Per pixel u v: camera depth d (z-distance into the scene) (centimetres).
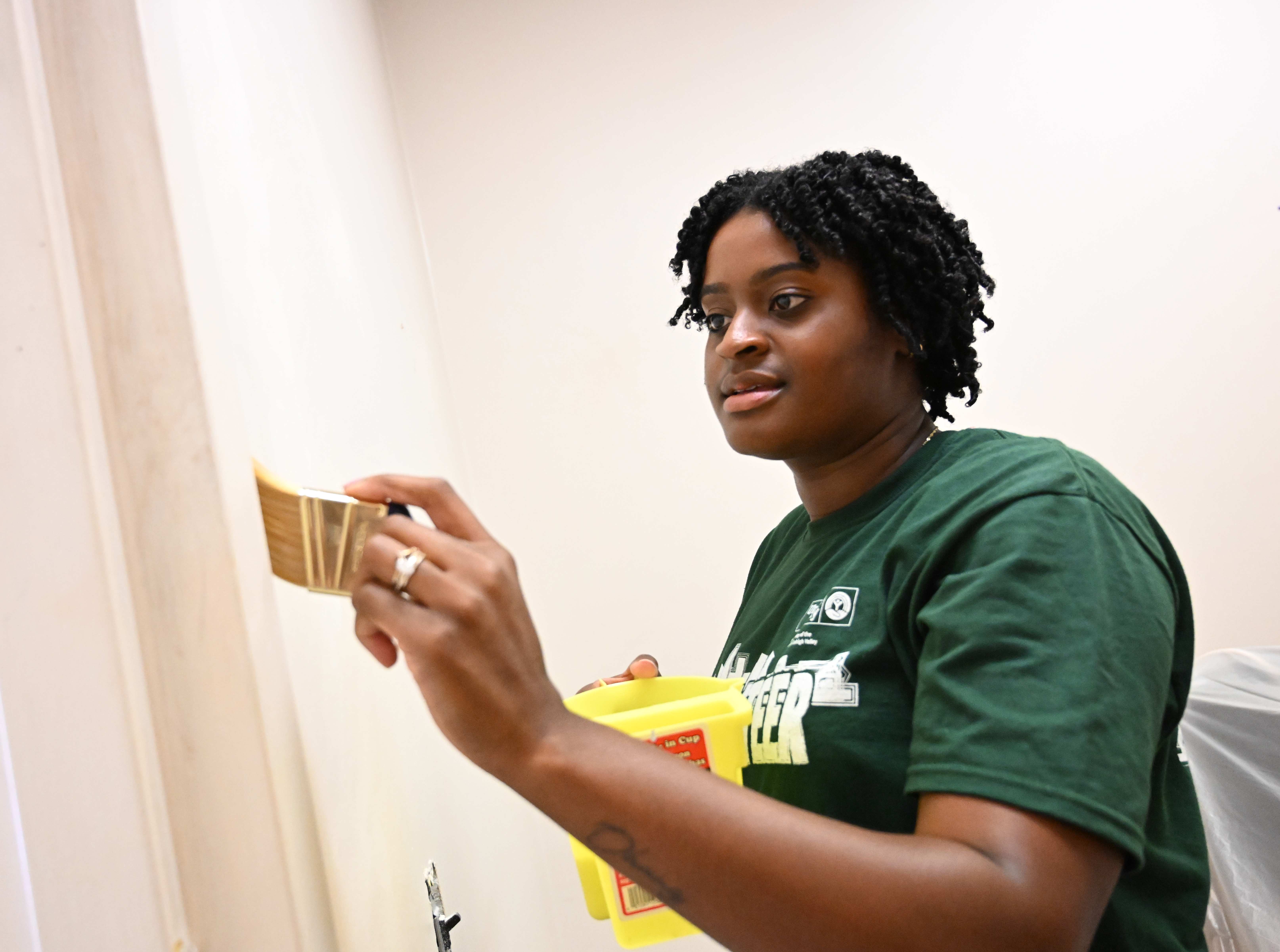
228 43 78
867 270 71
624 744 46
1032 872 44
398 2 192
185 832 52
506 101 191
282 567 54
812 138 187
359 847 73
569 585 187
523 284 189
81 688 50
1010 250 183
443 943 87
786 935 43
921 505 63
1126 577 53
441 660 44
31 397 50
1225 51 180
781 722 64
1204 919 66
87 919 50
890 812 59
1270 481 178
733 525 186
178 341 52
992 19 185
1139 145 182
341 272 110
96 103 52
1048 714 47
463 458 185
